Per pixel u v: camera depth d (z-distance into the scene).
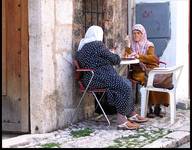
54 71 6.73
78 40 7.31
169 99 7.59
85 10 7.58
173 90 7.35
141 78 7.60
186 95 8.73
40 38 6.45
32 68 6.51
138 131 6.80
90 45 6.90
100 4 7.95
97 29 7.00
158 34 8.63
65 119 7.00
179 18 8.55
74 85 7.18
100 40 7.02
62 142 6.20
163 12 8.59
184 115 7.96
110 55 6.88
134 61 7.23
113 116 7.76
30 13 6.47
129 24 8.64
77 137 6.46
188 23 8.67
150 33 8.68
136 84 8.41
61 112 6.91
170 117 7.44
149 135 6.57
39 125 6.54
